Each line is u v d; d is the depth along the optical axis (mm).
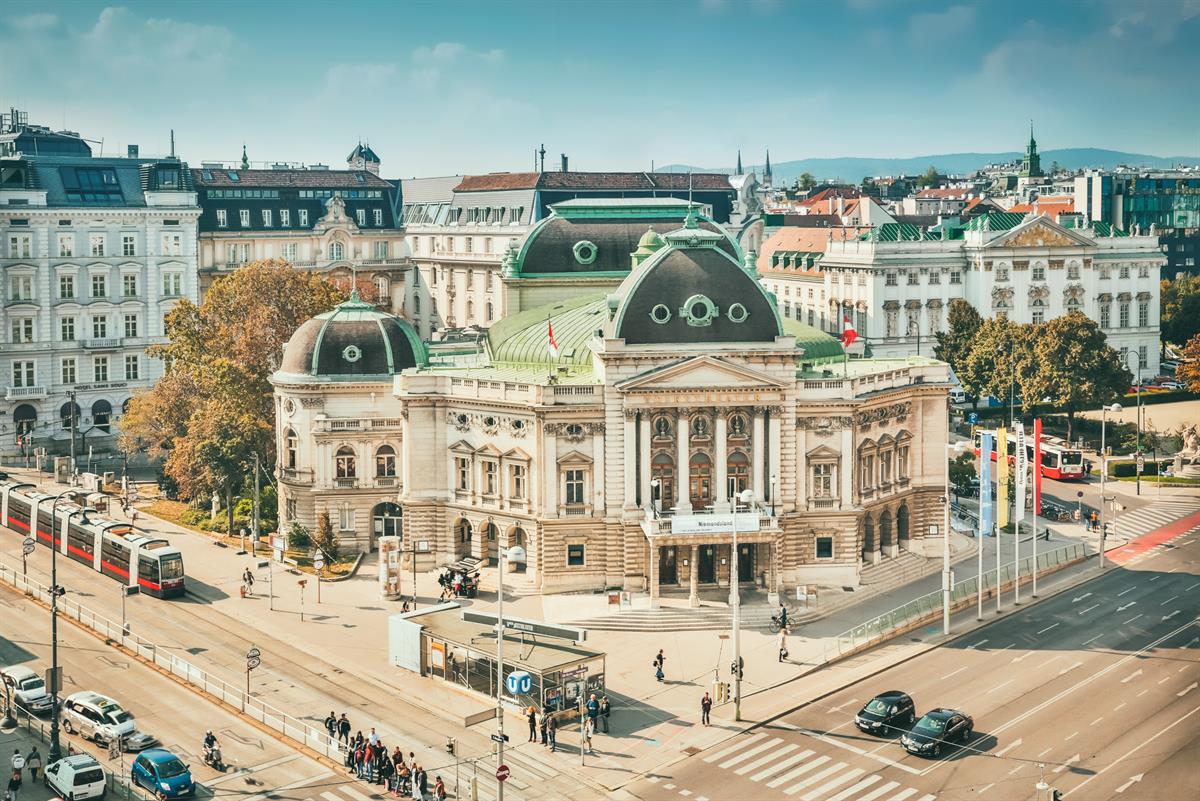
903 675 121125
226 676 119625
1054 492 191875
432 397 150125
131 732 104312
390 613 137875
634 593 141125
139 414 187750
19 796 96312
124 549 146875
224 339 184625
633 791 98125
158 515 177125
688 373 140250
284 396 163000
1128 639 129750
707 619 135250
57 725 99812
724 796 96938
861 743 105812
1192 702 112562
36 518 165625
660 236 163125
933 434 157625
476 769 101625
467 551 152750
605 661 124188
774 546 139625
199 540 165250
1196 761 100625
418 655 120625
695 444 142125
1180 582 149500
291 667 122500
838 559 146500
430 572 152500
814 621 136500
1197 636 130125
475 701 115125
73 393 193625
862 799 95812
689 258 142625
